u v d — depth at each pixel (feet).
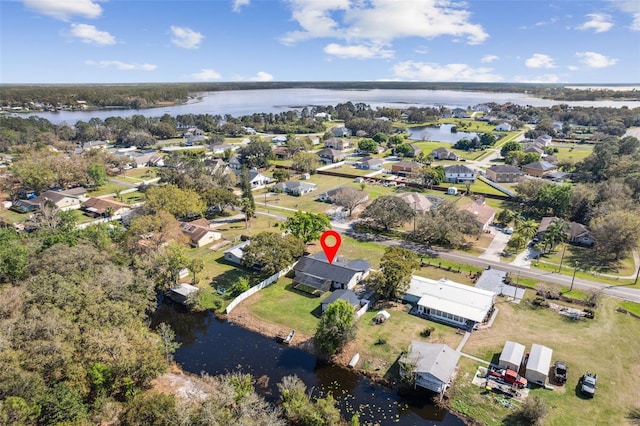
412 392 150.30
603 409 138.72
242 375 159.43
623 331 182.09
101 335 143.64
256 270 245.45
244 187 399.65
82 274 184.44
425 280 218.38
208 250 275.39
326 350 169.78
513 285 223.92
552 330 183.73
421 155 590.14
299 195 411.13
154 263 216.33
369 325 190.08
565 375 151.84
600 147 519.19
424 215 294.25
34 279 169.37
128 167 523.29
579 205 330.34
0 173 415.03
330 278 222.69
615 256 261.85
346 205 342.44
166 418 113.60
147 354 146.72
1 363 120.47
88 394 136.87
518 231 281.95
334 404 144.36
